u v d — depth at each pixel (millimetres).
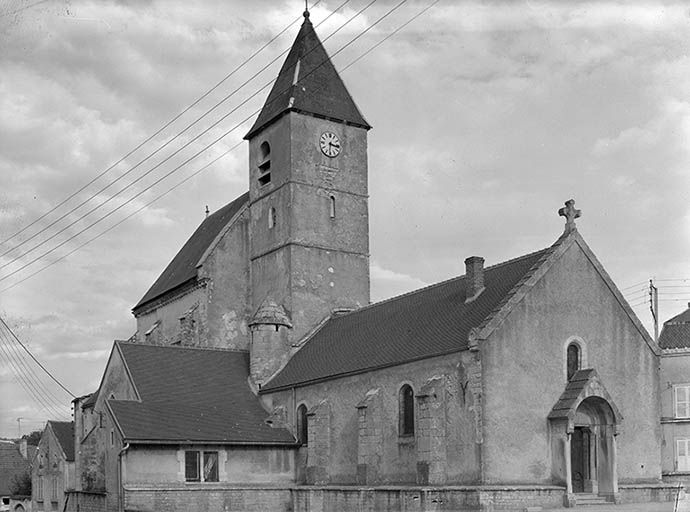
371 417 46188
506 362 41875
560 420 42125
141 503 46750
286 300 59812
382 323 52750
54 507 73938
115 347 55906
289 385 53344
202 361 57469
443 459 42094
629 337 46625
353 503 45500
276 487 50875
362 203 64000
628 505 41781
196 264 64625
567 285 44750
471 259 47156
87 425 64625
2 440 109125
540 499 40500
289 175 61156
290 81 63375
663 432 55156
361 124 64625
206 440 49188
